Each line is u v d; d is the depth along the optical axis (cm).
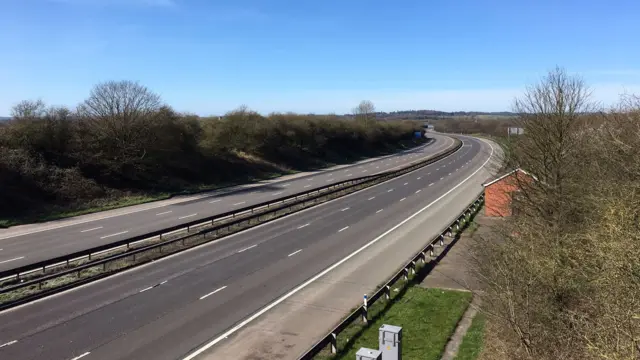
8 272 1859
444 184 5425
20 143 4019
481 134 16588
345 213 3716
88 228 3066
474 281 2052
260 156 7050
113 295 1852
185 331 1523
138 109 4875
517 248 1561
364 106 12950
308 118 8844
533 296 1319
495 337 1404
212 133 6128
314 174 6625
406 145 12706
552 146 2091
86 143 4478
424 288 1977
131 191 4403
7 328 1516
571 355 1169
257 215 3319
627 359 797
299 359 1228
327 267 2281
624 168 1467
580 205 1841
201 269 2220
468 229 3128
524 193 2152
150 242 2675
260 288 1964
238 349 1410
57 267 2162
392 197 4534
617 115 1823
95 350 1367
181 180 5138
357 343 1451
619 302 916
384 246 2694
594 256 1225
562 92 2108
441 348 1409
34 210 3466
